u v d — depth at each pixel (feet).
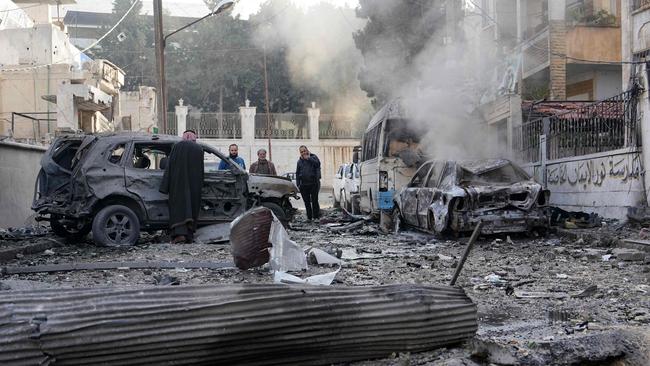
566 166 50.42
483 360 13.48
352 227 48.52
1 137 51.26
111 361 10.18
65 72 81.56
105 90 89.20
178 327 10.64
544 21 76.43
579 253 31.19
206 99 129.49
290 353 11.73
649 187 40.75
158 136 38.37
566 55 69.05
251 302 11.27
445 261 29.17
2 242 35.42
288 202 46.83
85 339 9.99
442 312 13.51
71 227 39.17
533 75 75.36
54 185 37.60
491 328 16.58
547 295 20.68
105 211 35.47
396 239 41.27
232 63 121.29
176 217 36.06
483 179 39.06
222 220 39.11
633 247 32.73
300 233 46.11
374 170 52.37
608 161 44.70
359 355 12.57
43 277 24.20
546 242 36.88
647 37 48.42
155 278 22.79
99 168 36.04
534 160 55.98
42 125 78.79
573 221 42.75
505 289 21.89
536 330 16.30
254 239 25.29
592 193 46.80
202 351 10.82
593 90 73.61
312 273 25.00
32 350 9.62
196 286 11.21
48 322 9.87
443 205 38.14
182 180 36.09
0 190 44.86
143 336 10.38
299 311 11.66
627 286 22.36
